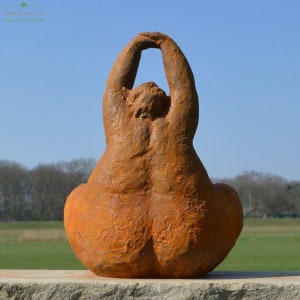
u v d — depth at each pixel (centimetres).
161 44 900
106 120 889
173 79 884
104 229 843
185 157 859
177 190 846
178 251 837
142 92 877
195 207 847
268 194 6347
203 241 848
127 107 882
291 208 6362
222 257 891
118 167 853
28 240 3922
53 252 2775
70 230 891
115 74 902
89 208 862
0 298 819
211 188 871
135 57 908
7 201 5712
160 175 847
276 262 2223
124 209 841
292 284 806
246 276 900
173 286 799
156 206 841
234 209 894
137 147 855
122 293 803
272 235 4506
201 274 877
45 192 5769
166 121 867
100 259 852
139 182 845
